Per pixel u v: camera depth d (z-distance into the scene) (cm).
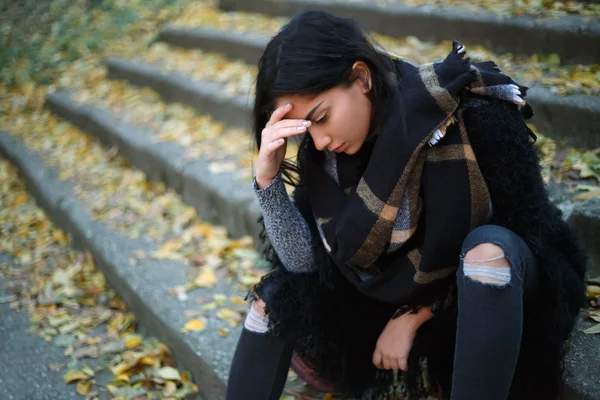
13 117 502
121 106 443
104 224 319
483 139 142
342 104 141
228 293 250
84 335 261
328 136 143
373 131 151
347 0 412
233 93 378
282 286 165
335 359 170
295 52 138
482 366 131
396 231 151
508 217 143
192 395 219
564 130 267
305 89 138
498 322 131
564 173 245
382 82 145
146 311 249
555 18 317
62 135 454
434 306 158
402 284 155
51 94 503
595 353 171
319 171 161
